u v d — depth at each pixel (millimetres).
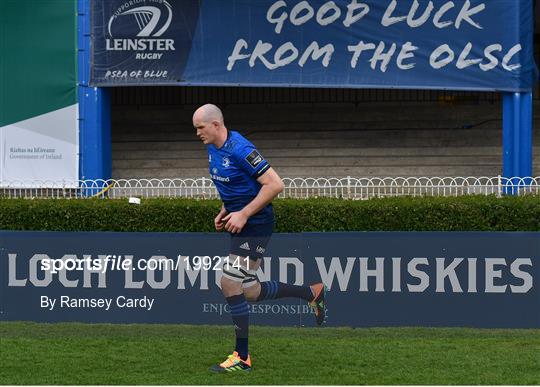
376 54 57656
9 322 30359
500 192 46812
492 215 30859
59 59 58094
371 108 70438
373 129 67062
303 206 31547
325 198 32625
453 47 57156
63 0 57812
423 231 30156
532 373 23719
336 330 29188
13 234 30172
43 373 23812
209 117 23547
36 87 58125
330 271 29109
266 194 23453
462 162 62594
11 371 24016
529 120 57312
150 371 24047
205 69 58094
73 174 58125
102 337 28594
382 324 29156
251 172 23578
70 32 58000
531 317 28781
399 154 63844
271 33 57969
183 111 72375
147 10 57781
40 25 57969
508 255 28750
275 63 58125
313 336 28719
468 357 25625
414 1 57156
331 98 72000
